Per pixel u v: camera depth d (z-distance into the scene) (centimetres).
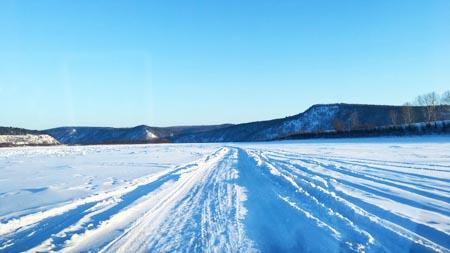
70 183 1359
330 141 5934
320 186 1120
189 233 688
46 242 631
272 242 623
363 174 1393
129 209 869
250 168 1898
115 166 2145
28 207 903
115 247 614
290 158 2431
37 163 2534
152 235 680
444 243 566
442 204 827
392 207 796
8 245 623
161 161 2539
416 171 1448
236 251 585
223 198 1023
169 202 982
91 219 781
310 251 570
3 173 1827
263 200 974
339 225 680
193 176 1575
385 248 546
